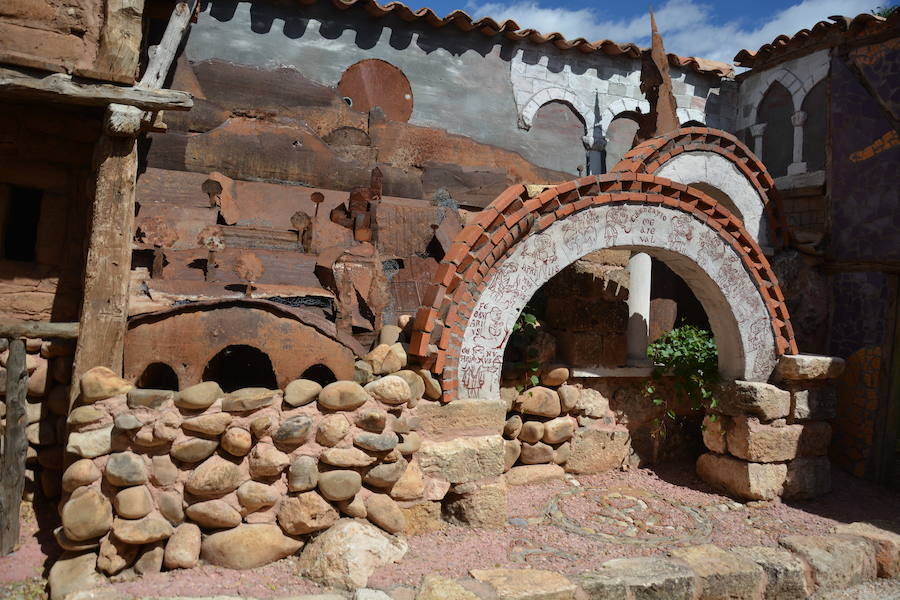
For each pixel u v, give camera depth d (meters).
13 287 4.93
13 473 4.30
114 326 4.48
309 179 7.57
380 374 4.85
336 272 5.65
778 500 6.16
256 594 3.77
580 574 4.28
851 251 7.62
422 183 8.45
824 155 8.39
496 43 9.16
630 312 6.91
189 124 7.32
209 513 4.02
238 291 5.39
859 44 7.66
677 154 6.72
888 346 7.24
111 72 4.42
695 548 4.89
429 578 3.95
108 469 3.91
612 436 6.63
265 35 8.00
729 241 6.11
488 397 5.24
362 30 8.48
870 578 5.08
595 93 9.70
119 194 4.54
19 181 4.97
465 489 4.98
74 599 3.49
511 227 5.12
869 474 7.20
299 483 4.18
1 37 4.43
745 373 6.26
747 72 9.81
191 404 4.00
